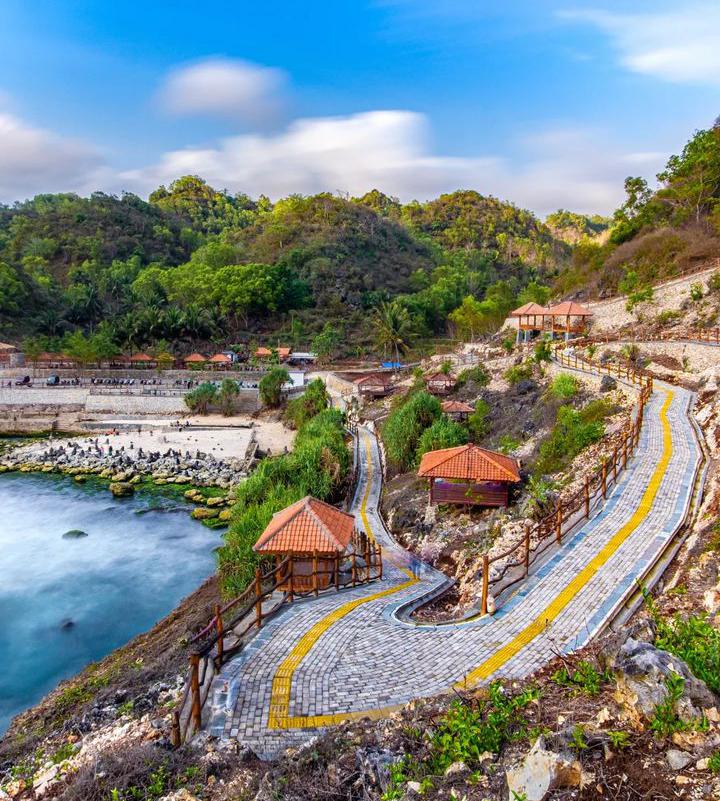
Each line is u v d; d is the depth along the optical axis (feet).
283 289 498.28
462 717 35.76
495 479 107.55
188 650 77.77
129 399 313.73
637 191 305.53
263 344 459.32
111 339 392.47
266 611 67.51
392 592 78.23
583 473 99.96
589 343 199.93
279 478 140.36
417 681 50.03
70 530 161.48
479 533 102.01
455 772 31.27
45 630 111.34
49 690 92.43
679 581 57.52
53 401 311.68
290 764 36.42
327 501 139.44
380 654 55.31
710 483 80.07
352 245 607.78
